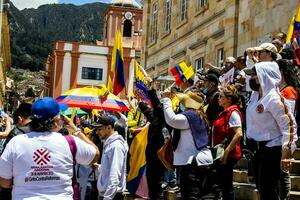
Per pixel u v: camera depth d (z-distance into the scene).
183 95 6.64
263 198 5.38
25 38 193.88
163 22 28.34
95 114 14.35
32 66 173.50
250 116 5.55
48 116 4.18
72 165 4.23
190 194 6.16
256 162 5.55
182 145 6.36
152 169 8.09
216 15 20.30
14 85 78.12
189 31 23.77
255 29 16.38
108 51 54.34
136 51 52.25
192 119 6.33
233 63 10.29
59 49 53.75
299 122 7.91
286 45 9.92
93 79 54.22
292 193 7.04
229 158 6.45
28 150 4.05
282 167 5.14
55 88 53.84
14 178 4.08
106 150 7.09
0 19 33.25
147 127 8.88
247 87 8.23
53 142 4.14
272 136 5.34
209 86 7.86
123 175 7.26
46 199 4.00
